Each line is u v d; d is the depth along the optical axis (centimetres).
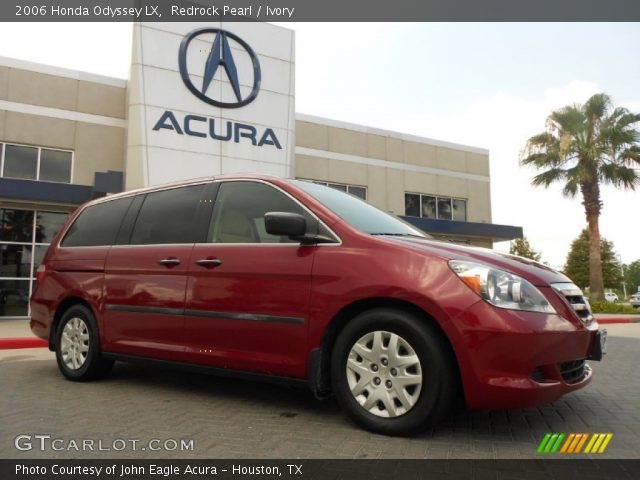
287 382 349
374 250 331
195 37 1405
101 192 1249
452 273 304
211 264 392
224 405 396
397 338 311
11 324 1134
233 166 1413
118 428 336
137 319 435
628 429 338
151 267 431
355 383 325
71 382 490
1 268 1269
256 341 361
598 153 1895
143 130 1304
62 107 1379
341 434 319
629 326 1318
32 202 1256
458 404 352
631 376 541
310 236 350
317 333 335
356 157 1842
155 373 530
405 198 1950
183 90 1367
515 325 288
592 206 1994
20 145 1330
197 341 393
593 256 2002
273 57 1518
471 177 2103
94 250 490
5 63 1323
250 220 393
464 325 291
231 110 1427
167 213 450
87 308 488
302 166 1733
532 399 285
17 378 517
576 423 351
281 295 353
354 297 323
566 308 311
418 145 1989
